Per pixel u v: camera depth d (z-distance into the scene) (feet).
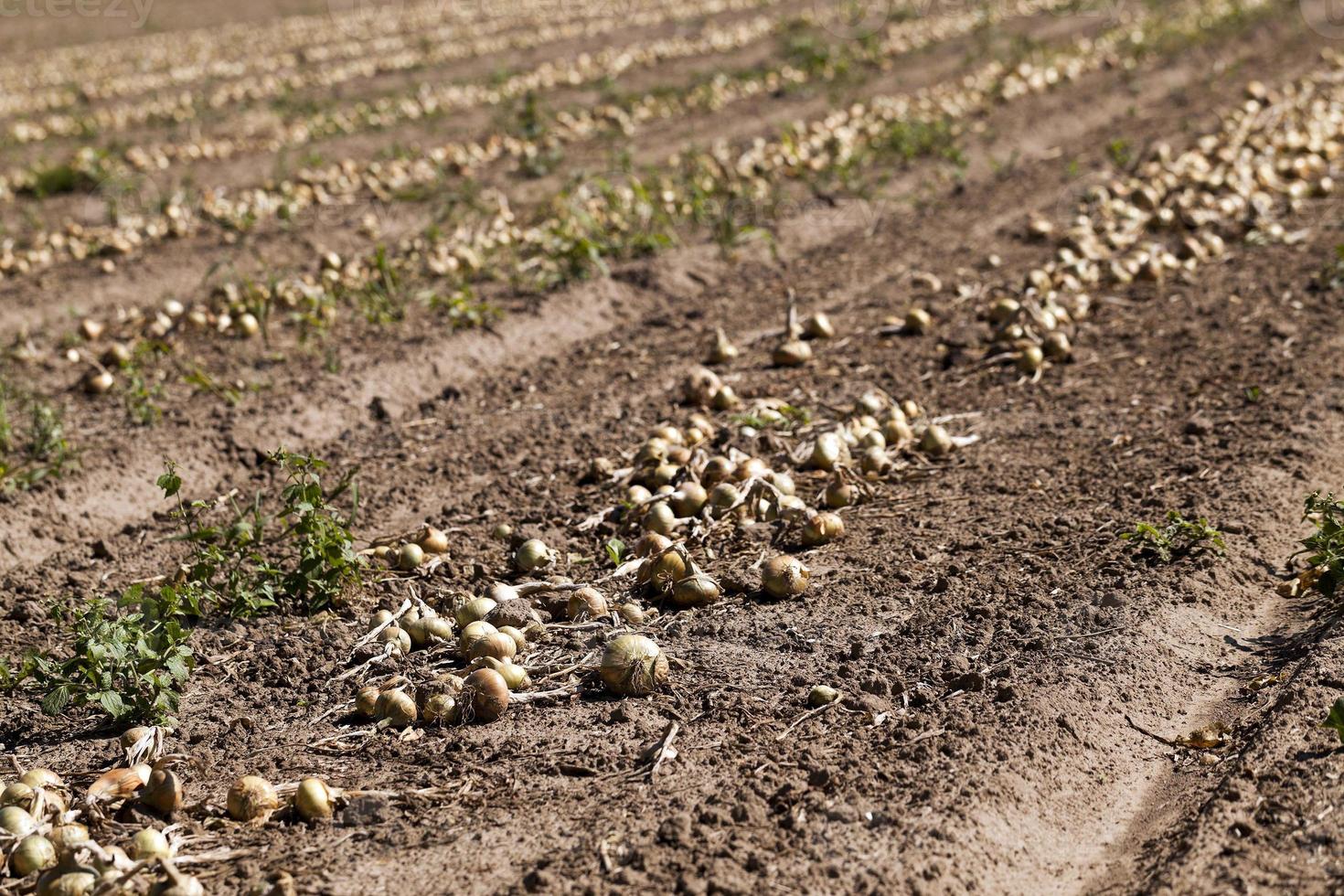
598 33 101.14
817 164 51.37
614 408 28.66
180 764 15.25
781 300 36.40
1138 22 88.17
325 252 42.45
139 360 32.91
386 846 13.51
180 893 12.25
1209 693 16.30
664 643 17.85
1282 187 44.45
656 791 14.15
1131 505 21.27
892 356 30.89
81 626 16.72
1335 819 13.00
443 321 35.06
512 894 12.39
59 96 81.76
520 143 59.06
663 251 40.16
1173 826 13.62
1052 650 16.83
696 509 21.38
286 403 28.91
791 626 18.07
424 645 18.10
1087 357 29.89
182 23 121.49
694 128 61.93
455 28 109.09
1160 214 40.98
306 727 16.33
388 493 24.59
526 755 15.23
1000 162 52.54
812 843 12.97
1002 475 23.31
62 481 24.77
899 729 15.11
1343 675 15.65
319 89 81.56
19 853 13.17
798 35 91.09
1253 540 19.72
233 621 19.04
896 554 20.20
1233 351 29.01
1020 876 12.96
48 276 42.39
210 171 58.18
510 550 21.39
